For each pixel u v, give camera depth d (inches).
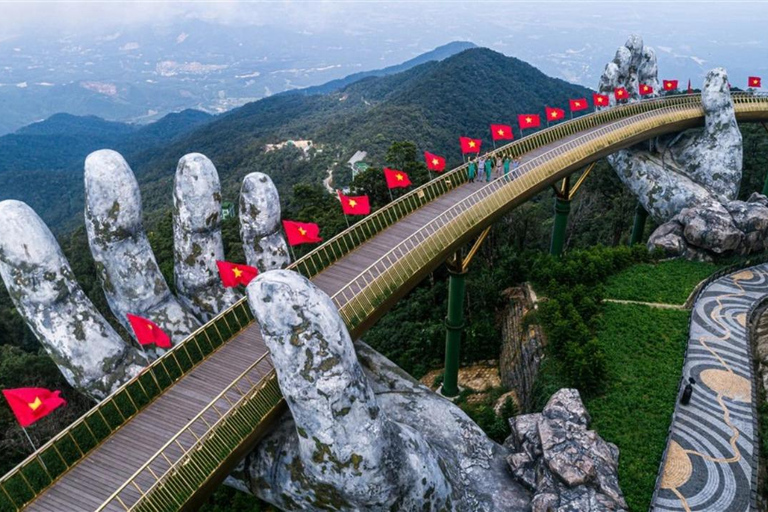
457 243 1125.1
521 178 1325.0
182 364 808.9
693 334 1200.2
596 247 1547.7
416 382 1059.9
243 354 855.1
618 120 1865.2
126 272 887.7
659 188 1775.3
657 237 1590.8
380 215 1198.9
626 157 1882.4
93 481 650.8
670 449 902.4
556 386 1088.2
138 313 903.7
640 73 2119.8
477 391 1475.1
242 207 1006.4
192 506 656.4
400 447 753.6
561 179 1573.6
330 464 697.6
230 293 998.4
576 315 1203.2
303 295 663.8
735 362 1109.1
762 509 802.8
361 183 2111.2
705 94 1803.6
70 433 680.4
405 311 1913.1
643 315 1253.1
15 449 1243.8
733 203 1562.5
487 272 1835.6
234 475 832.9
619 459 877.2
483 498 876.0
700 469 866.1
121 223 863.7
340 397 678.5
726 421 962.7
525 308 1501.0
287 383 675.4
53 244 773.9
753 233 1491.1
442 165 1435.8
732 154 1760.6
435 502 797.2
